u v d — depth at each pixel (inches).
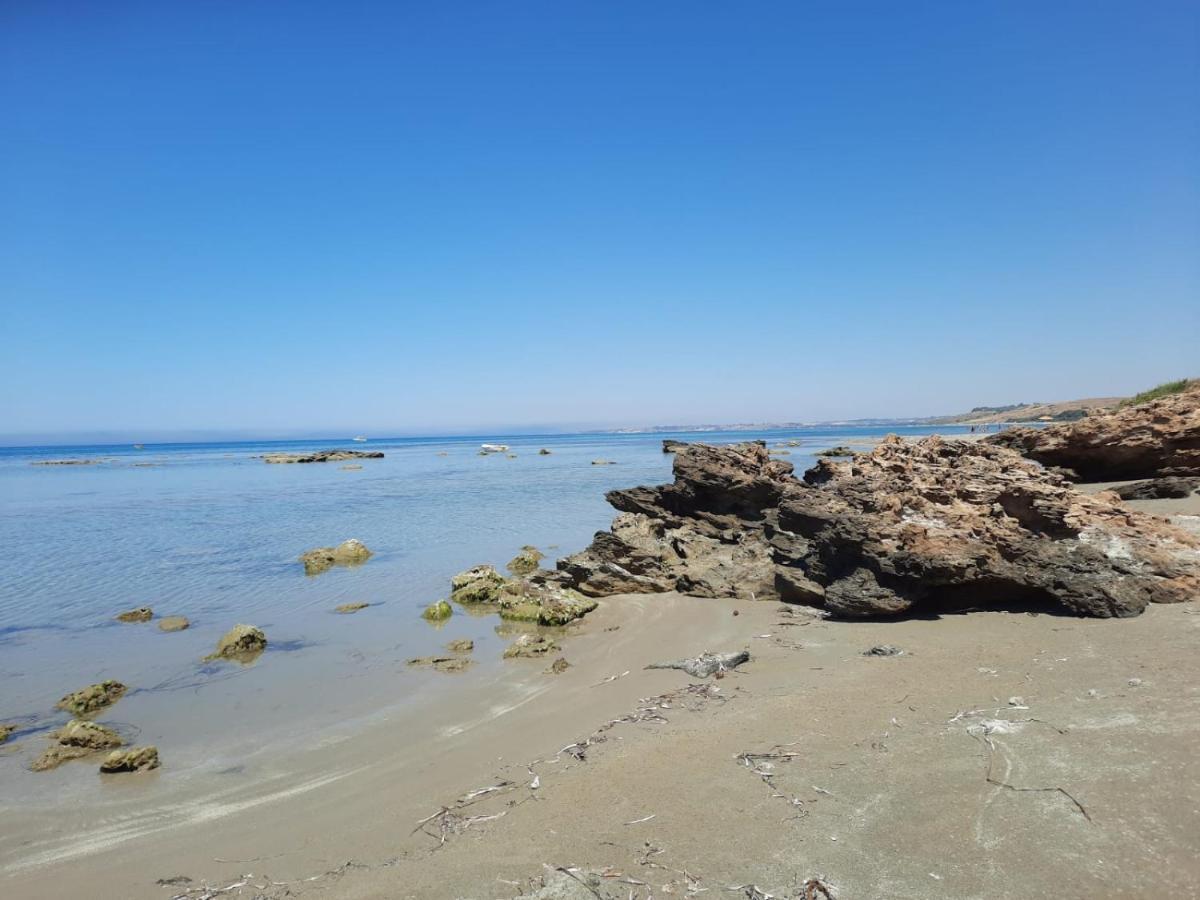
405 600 732.7
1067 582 480.4
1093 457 974.4
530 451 4685.0
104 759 372.8
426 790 315.9
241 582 826.8
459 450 5482.3
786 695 372.8
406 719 416.8
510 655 534.6
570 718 392.2
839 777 272.2
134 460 4416.8
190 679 502.3
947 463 677.9
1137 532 525.0
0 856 287.0
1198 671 340.5
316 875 252.8
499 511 1465.3
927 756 281.1
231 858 273.1
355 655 550.0
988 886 202.2
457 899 219.8
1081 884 198.8
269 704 450.6
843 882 209.9
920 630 479.8
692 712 369.4
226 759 372.5
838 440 5064.0
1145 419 936.9
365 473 2810.0
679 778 286.2
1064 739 281.6
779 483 874.8
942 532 530.0
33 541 1144.2
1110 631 426.0
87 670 525.7
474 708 428.8
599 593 721.6
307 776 347.9
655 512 899.4
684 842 239.1
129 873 267.9
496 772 326.3
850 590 538.3
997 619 483.2
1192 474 904.3
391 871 245.3
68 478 2773.1
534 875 228.4
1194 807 226.7
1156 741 270.7
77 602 740.0
